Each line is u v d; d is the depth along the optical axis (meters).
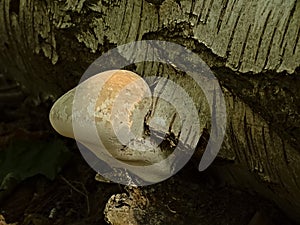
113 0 0.45
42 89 0.64
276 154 0.40
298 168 0.39
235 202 0.49
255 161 0.42
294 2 0.35
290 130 0.38
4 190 0.60
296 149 0.38
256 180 0.45
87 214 0.56
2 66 0.67
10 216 0.58
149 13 0.43
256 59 0.37
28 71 0.61
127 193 0.48
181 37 0.41
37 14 0.51
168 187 0.49
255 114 0.39
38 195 0.60
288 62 0.35
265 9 0.36
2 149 0.65
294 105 0.37
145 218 0.47
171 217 0.47
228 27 0.38
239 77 0.38
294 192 0.42
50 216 0.58
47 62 0.55
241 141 0.42
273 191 0.44
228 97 0.40
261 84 0.38
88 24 0.47
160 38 0.43
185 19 0.41
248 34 0.37
